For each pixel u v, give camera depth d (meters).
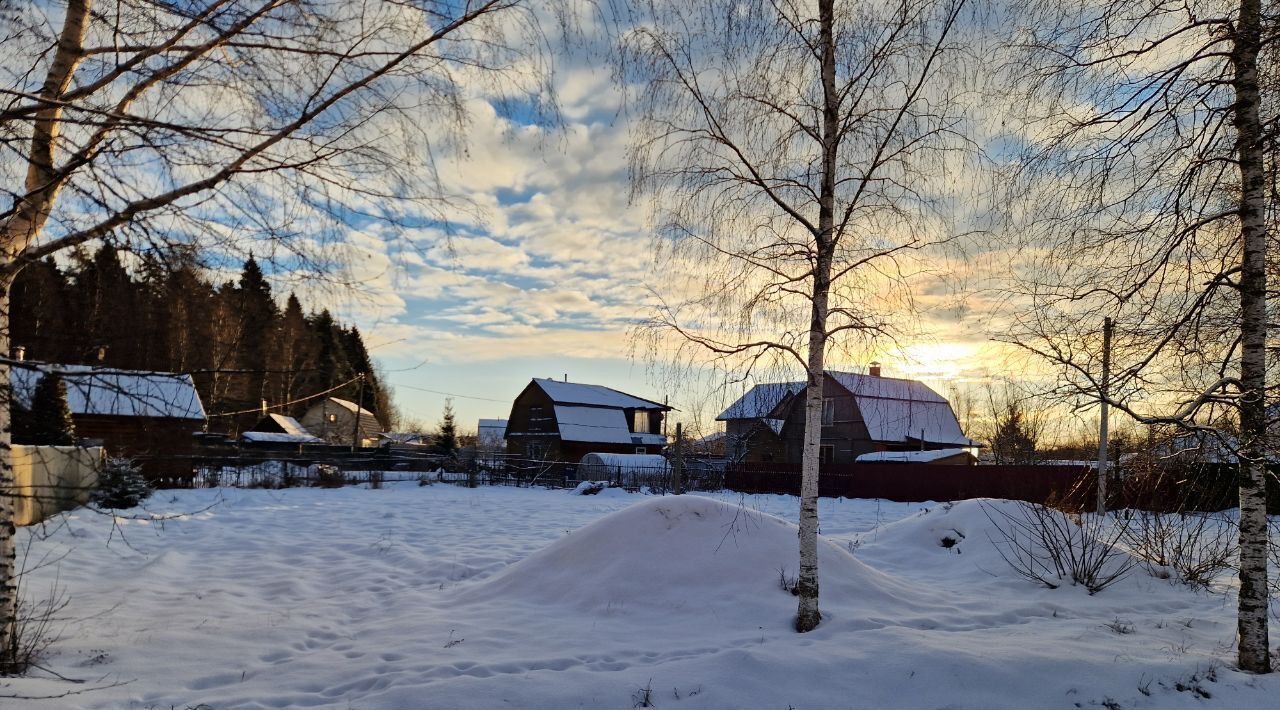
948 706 5.29
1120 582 9.06
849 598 7.69
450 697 5.20
